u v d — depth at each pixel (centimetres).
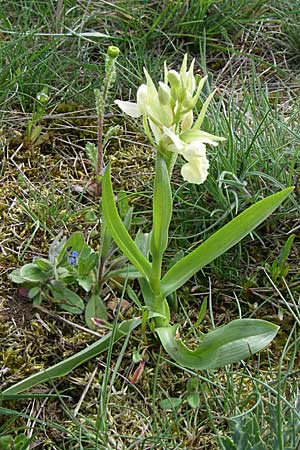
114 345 32
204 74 45
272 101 47
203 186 38
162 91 26
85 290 33
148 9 51
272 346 32
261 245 37
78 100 45
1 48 44
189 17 50
